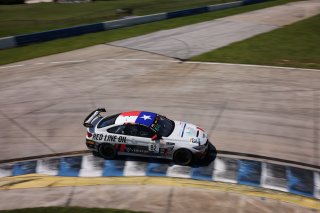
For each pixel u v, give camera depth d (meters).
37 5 50.78
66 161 13.80
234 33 32.47
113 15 42.22
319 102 18.38
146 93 19.62
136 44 29.31
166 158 13.20
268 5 47.50
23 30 35.44
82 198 11.60
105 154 13.63
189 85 20.61
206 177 12.55
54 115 17.53
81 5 50.41
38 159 14.05
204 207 11.04
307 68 23.33
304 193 11.80
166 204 11.18
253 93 19.45
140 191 11.85
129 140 13.15
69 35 32.41
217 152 14.05
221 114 17.16
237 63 24.34
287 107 17.86
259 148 14.35
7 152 14.59
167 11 44.44
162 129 13.25
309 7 45.28
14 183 12.58
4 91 20.55
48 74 22.92
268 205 11.16
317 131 15.66
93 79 21.88
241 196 11.56
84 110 17.94
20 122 16.97
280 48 27.80
